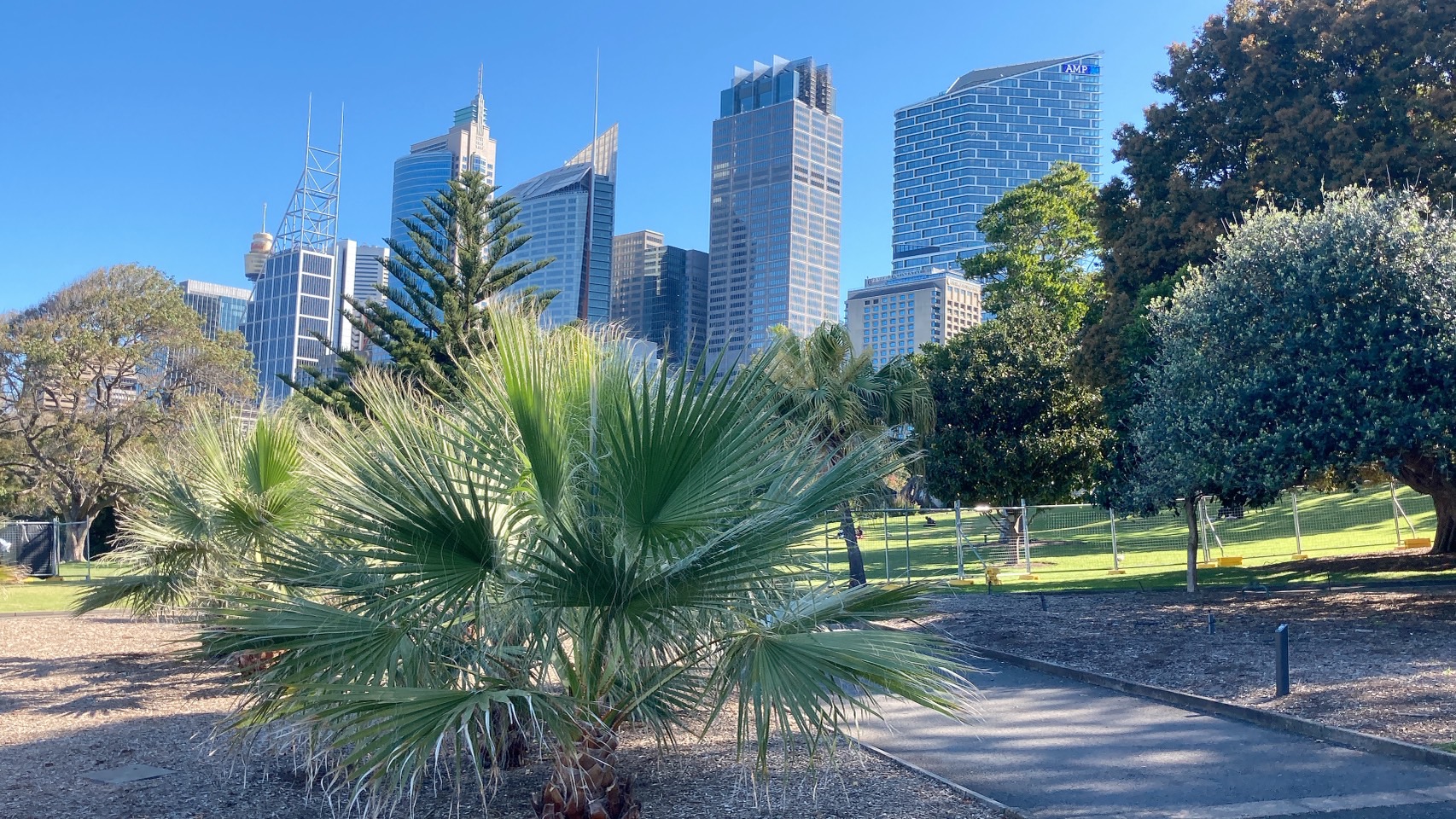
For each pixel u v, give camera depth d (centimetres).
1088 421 3231
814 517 447
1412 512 3256
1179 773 676
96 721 890
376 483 427
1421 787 620
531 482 454
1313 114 2089
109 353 3728
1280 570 2097
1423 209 1434
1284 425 1277
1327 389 1257
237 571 570
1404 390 1220
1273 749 738
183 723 874
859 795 614
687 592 426
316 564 454
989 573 2161
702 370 416
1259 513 3688
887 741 804
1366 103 2109
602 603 426
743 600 458
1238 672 1016
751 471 430
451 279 1995
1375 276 1265
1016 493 3316
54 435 3750
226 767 700
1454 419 1176
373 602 448
